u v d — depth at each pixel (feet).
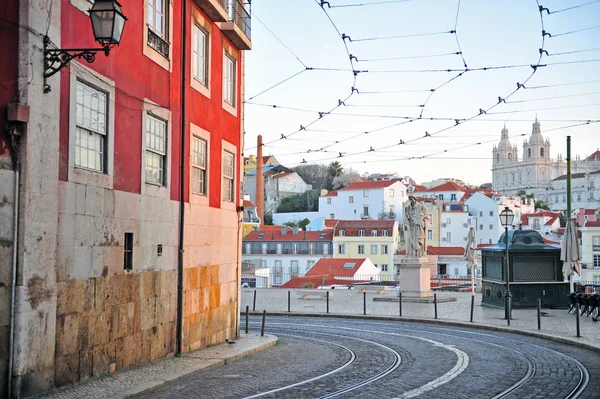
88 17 34.58
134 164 39.63
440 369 39.60
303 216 376.27
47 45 30.48
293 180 415.23
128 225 38.63
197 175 50.78
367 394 31.60
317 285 170.91
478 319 73.05
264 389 33.06
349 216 365.20
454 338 57.41
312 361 43.88
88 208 34.12
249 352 48.39
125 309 38.14
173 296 45.06
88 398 29.53
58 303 31.48
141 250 40.34
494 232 355.56
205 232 51.65
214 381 35.73
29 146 29.30
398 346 51.83
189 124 48.47
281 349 51.31
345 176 442.91
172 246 45.06
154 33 42.37
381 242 275.80
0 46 28.91
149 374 36.40
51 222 30.83
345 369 39.96
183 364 40.60
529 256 85.20
